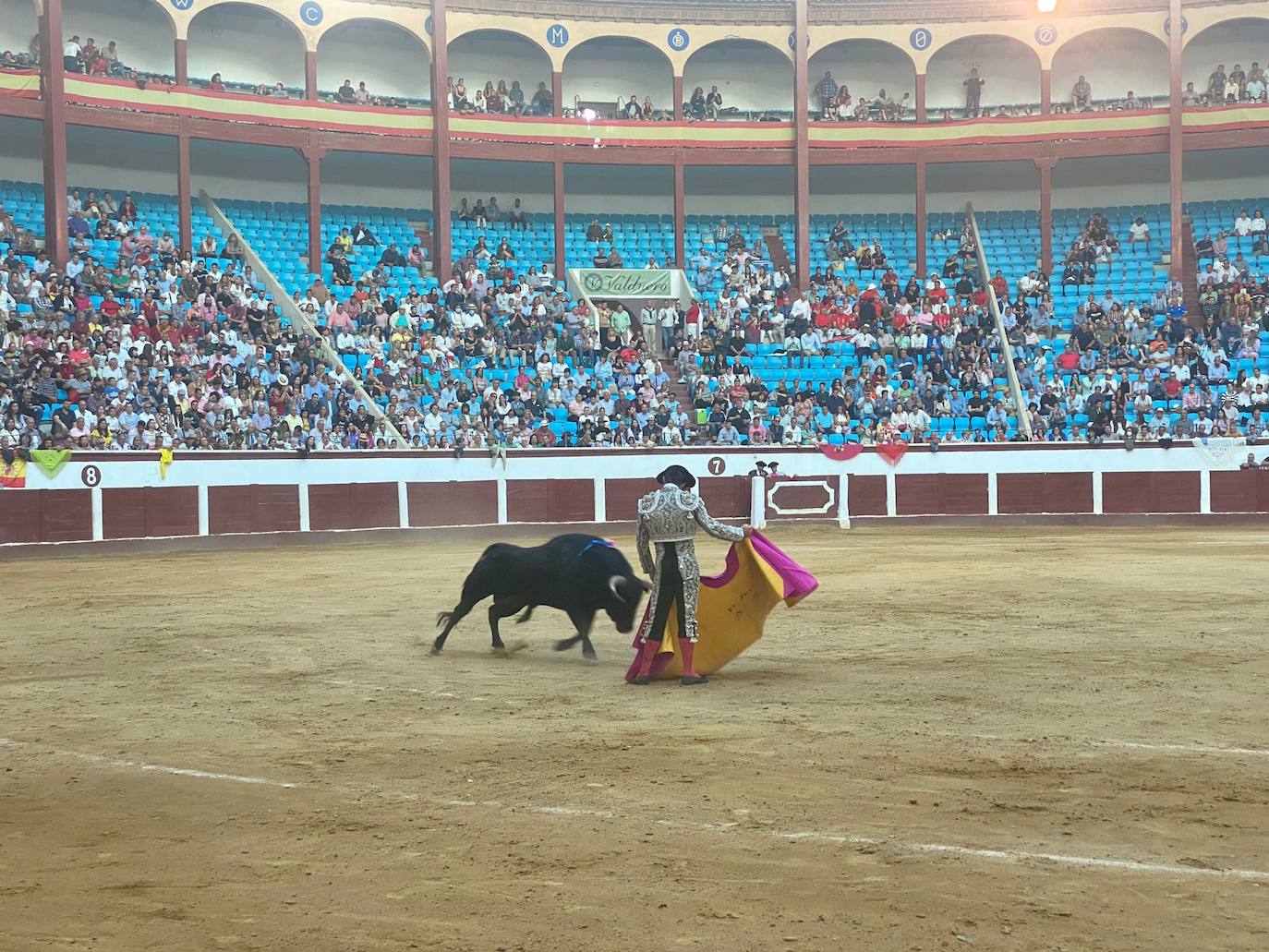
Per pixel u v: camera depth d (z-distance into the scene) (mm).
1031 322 33031
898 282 35625
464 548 24281
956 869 4188
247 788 5543
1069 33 36719
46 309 26391
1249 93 36375
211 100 32531
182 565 20141
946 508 29453
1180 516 28891
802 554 19844
